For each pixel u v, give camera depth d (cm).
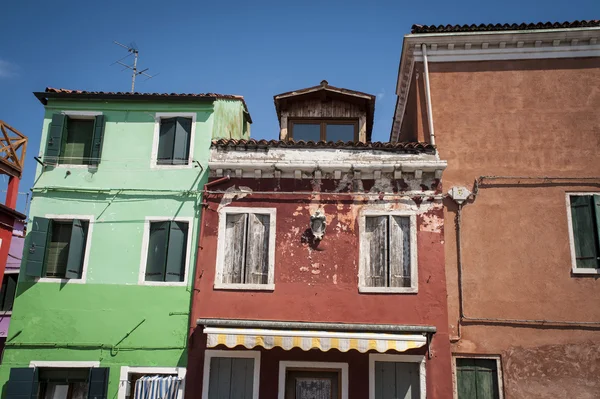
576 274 1424
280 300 1421
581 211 1473
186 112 1602
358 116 1714
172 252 1473
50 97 1608
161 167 1547
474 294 1426
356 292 1420
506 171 1520
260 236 1484
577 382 1352
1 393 1378
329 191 1496
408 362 1373
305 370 1393
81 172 1547
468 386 1376
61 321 1426
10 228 1648
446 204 1497
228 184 1518
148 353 1400
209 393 1370
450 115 1588
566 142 1537
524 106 1580
